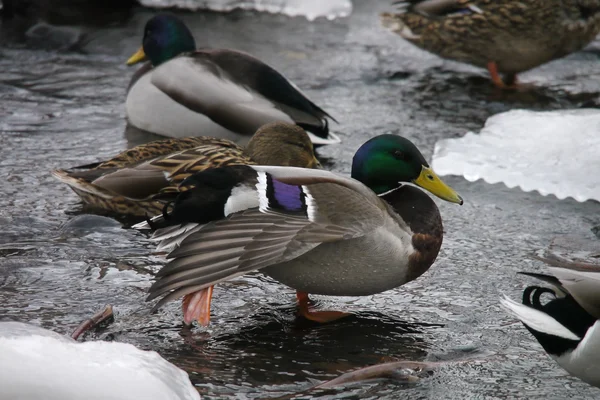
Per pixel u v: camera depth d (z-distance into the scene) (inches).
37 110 579.5
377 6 803.4
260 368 309.4
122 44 697.0
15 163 496.1
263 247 303.6
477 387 301.3
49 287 361.4
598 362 271.4
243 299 362.0
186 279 294.2
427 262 345.4
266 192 317.1
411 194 356.2
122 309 346.3
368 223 324.5
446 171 505.0
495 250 414.0
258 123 518.9
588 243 422.3
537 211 460.4
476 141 531.5
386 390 297.9
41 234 412.2
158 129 548.1
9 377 258.4
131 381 268.7
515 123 546.6
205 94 530.0
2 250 391.9
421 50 713.0
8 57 668.7
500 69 648.4
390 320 348.5
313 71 660.1
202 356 315.9
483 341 333.1
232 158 427.2
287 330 338.3
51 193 460.8
